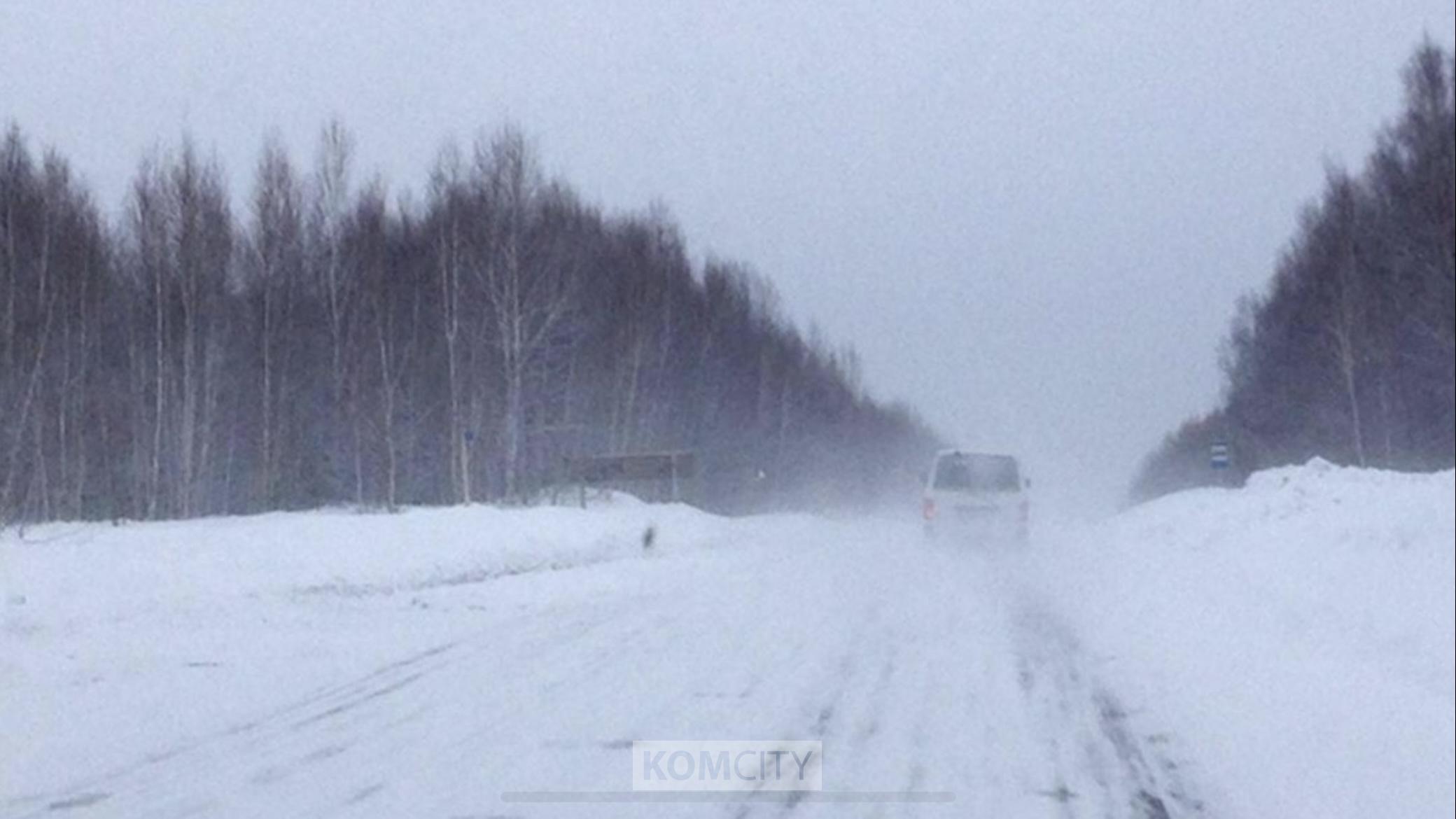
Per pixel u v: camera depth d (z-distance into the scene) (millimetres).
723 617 19234
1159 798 9805
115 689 12664
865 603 21156
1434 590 17859
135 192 28312
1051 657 15820
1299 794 9992
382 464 39031
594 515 33719
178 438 28922
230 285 32625
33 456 24375
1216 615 19328
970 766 10602
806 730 11797
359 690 13336
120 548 20438
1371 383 48688
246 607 18016
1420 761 10938
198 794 9469
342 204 38031
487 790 9766
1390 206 45719
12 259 22516
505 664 14922
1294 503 30766
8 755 10375
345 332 38438
